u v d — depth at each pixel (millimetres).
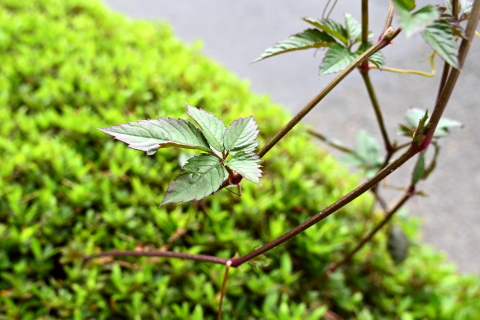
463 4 398
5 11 1184
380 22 2215
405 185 1493
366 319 632
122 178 727
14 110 863
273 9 2729
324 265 672
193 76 997
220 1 2805
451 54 341
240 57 2250
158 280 591
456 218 1396
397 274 725
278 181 774
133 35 1222
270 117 953
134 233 657
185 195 350
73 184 685
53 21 1200
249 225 704
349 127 1729
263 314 589
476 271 1238
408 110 544
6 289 575
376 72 2062
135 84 901
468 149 1669
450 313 650
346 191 798
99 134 787
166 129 364
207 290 581
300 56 2268
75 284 565
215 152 370
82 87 903
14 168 710
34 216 654
